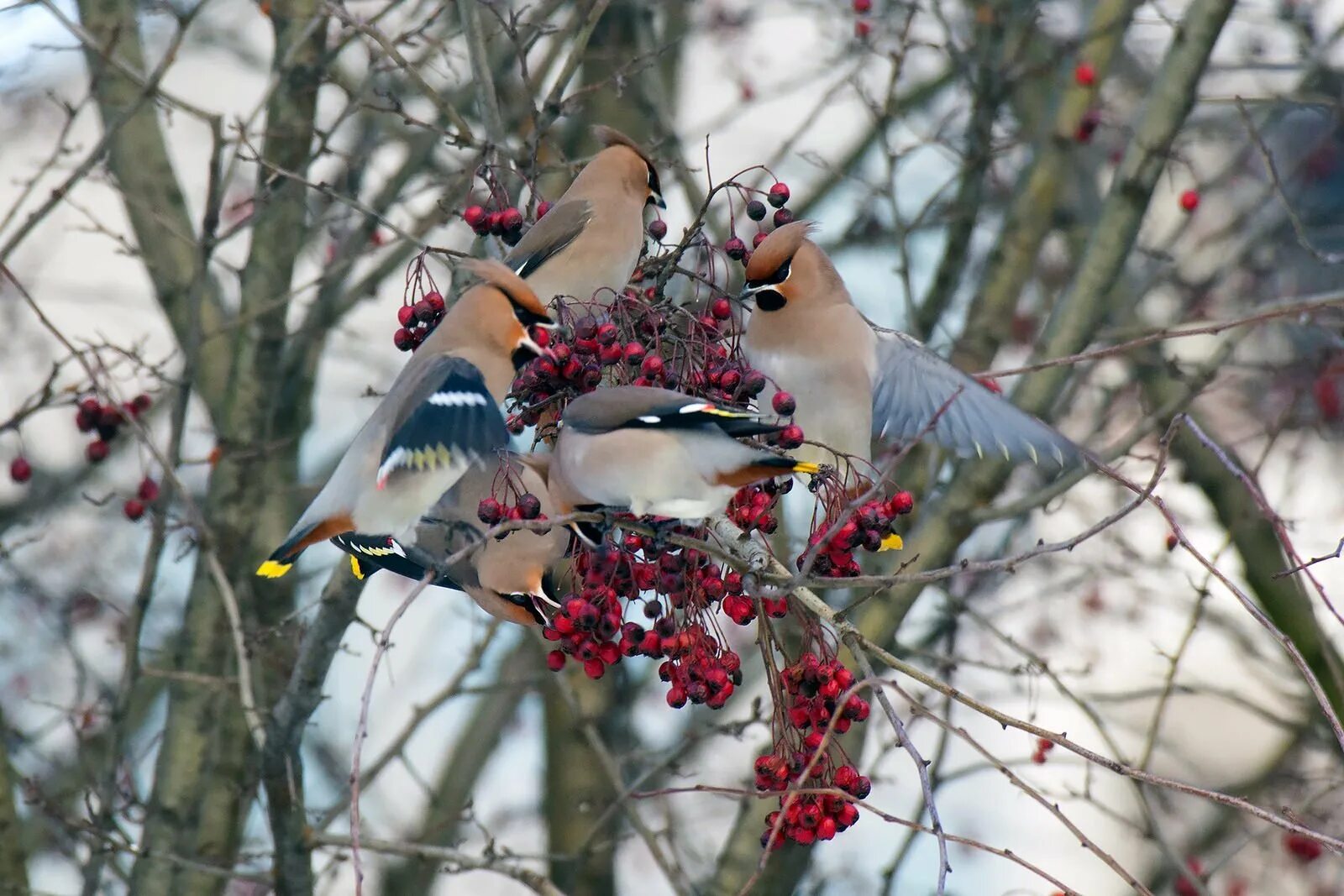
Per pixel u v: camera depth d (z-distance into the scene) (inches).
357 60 537.3
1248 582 508.1
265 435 466.0
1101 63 492.7
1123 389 509.4
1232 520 503.8
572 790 556.7
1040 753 441.1
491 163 362.6
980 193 505.4
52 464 587.2
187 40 599.5
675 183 519.5
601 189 358.9
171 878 441.4
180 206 512.4
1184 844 605.0
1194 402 518.0
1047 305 600.1
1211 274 554.6
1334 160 571.2
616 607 286.8
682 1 521.3
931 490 459.2
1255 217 584.1
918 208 584.4
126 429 470.6
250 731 409.1
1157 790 513.3
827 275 358.3
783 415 305.4
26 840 522.3
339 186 492.7
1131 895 602.5
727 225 557.6
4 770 430.0
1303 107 534.3
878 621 441.4
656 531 283.6
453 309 304.2
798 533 493.4
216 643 457.4
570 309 353.7
